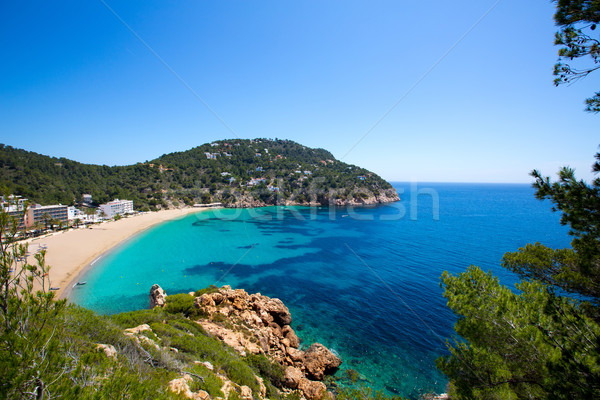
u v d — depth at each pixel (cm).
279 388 1731
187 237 6788
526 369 746
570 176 631
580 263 814
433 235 6594
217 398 934
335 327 2652
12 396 362
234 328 2245
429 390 1859
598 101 568
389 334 2502
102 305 3148
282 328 2569
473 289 980
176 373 962
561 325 695
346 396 1234
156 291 2611
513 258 1134
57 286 3581
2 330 421
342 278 3975
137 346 1001
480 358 815
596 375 569
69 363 466
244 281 3934
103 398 401
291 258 5044
